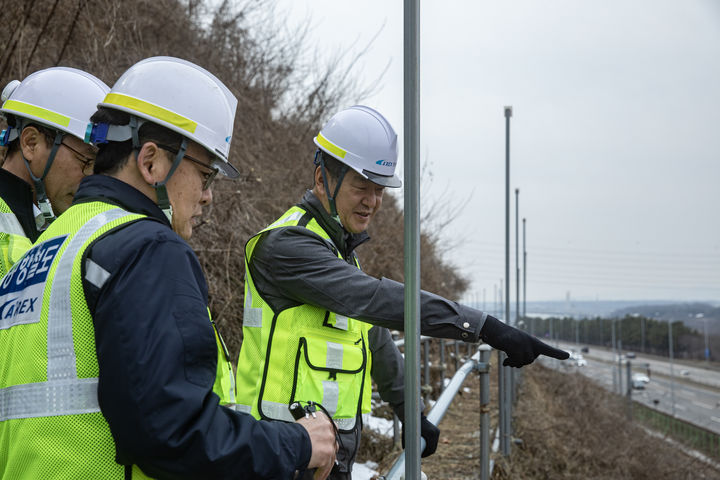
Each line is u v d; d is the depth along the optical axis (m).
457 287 19.14
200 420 1.15
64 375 1.21
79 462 1.18
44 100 2.16
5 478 1.24
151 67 1.42
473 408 10.00
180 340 1.16
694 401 68.38
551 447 11.34
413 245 1.41
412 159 1.39
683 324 112.25
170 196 1.43
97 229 1.27
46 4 5.62
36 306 1.27
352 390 2.06
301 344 1.98
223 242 5.81
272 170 7.46
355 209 2.19
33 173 2.18
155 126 1.39
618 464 17.69
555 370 32.28
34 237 2.12
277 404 1.95
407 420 1.42
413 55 1.39
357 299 1.89
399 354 2.43
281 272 1.96
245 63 8.52
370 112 2.21
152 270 1.20
